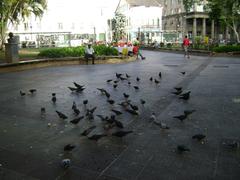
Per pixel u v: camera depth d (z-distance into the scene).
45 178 3.91
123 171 4.04
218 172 3.96
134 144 4.96
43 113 6.95
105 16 65.75
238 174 3.90
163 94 8.93
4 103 8.05
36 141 5.19
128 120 6.27
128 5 67.56
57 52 19.30
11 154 4.65
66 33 48.12
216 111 6.90
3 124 6.18
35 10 33.66
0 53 24.86
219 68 16.31
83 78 12.65
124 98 8.41
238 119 6.24
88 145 4.96
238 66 17.38
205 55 27.92
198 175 3.88
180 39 53.62
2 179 3.90
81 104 7.79
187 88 9.96
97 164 4.26
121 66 18.03
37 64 17.03
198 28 67.06
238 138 5.15
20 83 11.45
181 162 4.26
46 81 11.89
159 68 16.66
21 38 51.28
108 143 5.02
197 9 63.81
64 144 5.02
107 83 11.19
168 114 6.70
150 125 5.93
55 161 4.38
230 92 9.20
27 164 4.30
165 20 75.88
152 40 53.53
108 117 6.19
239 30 59.03
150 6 66.75
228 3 31.27
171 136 5.29
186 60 22.31
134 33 64.44
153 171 4.02
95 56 19.88
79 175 3.96
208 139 5.12
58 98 8.58
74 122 5.88
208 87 10.13
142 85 10.68
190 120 6.23
